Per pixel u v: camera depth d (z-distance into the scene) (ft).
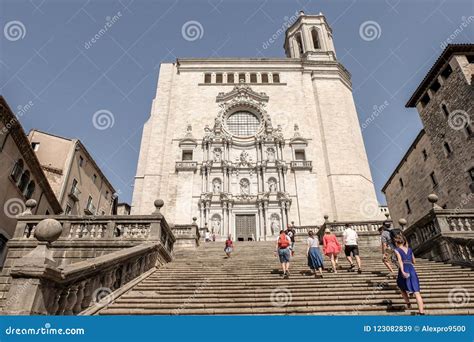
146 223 45.01
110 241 42.91
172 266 42.52
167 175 111.75
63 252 42.65
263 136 116.88
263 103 127.34
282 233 35.88
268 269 38.29
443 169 91.35
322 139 121.90
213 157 114.21
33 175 74.18
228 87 131.95
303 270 37.81
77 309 21.75
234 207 104.83
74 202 98.89
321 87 133.69
